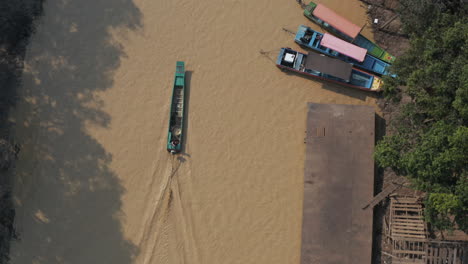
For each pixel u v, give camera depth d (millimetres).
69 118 44531
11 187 43312
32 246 42375
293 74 44781
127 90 45031
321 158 41469
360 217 40312
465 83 32406
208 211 42969
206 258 42250
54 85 45000
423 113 38125
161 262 42312
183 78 44469
